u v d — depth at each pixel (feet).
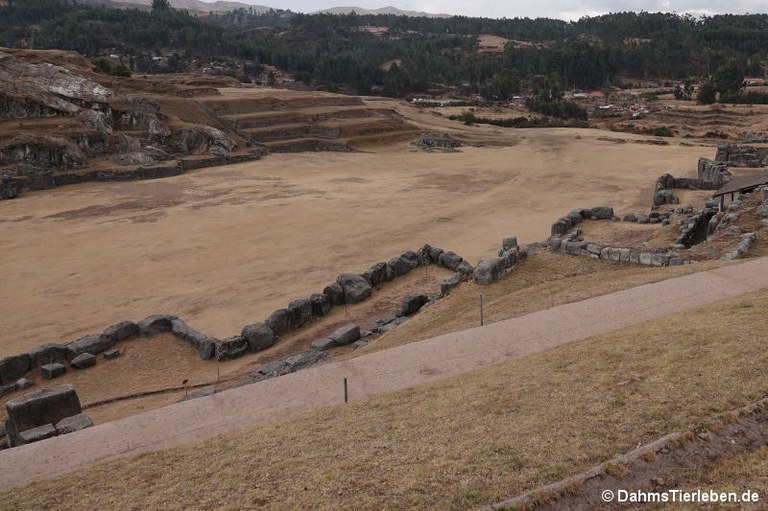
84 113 279.69
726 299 66.18
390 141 338.75
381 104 468.34
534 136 361.71
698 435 35.83
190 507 34.45
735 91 534.37
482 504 31.12
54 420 60.08
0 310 112.06
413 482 33.53
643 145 310.86
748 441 35.45
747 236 99.19
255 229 164.14
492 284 90.43
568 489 31.60
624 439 36.09
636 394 41.60
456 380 51.98
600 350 52.47
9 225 174.50
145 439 49.08
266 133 323.98
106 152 269.44
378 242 150.51
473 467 34.50
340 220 172.55
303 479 35.83
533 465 34.19
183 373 83.05
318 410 49.24
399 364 59.82
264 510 32.83
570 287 81.35
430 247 123.85
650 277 80.23
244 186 224.12
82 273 131.54
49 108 276.82
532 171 247.29
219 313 107.55
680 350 48.88
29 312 110.83
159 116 303.89
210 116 332.60
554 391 44.47
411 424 42.34
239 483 36.60
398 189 215.92
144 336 94.38
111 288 122.11
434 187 218.79
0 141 241.55
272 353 87.92
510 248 100.63
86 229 168.04
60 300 116.37
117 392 77.82
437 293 104.99
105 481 40.29
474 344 63.00
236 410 53.06
